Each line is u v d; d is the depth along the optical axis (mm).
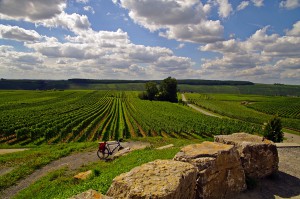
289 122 77500
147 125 57531
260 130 61844
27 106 94125
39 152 23797
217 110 113750
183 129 54625
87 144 27391
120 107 103812
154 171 9117
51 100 117812
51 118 60469
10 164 20438
